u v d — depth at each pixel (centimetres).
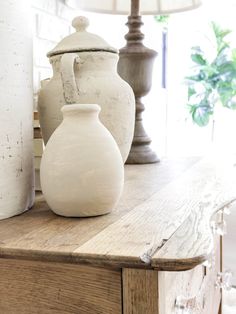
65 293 47
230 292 156
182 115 260
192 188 82
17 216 62
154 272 43
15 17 59
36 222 58
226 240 183
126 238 50
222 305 133
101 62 71
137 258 43
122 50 120
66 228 55
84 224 57
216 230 84
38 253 46
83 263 45
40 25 116
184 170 108
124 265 43
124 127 76
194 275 72
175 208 65
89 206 59
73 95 65
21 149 62
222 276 106
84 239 50
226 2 247
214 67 240
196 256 42
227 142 255
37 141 76
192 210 63
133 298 44
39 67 116
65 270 47
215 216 81
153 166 118
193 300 69
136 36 121
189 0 139
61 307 47
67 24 133
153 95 239
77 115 59
